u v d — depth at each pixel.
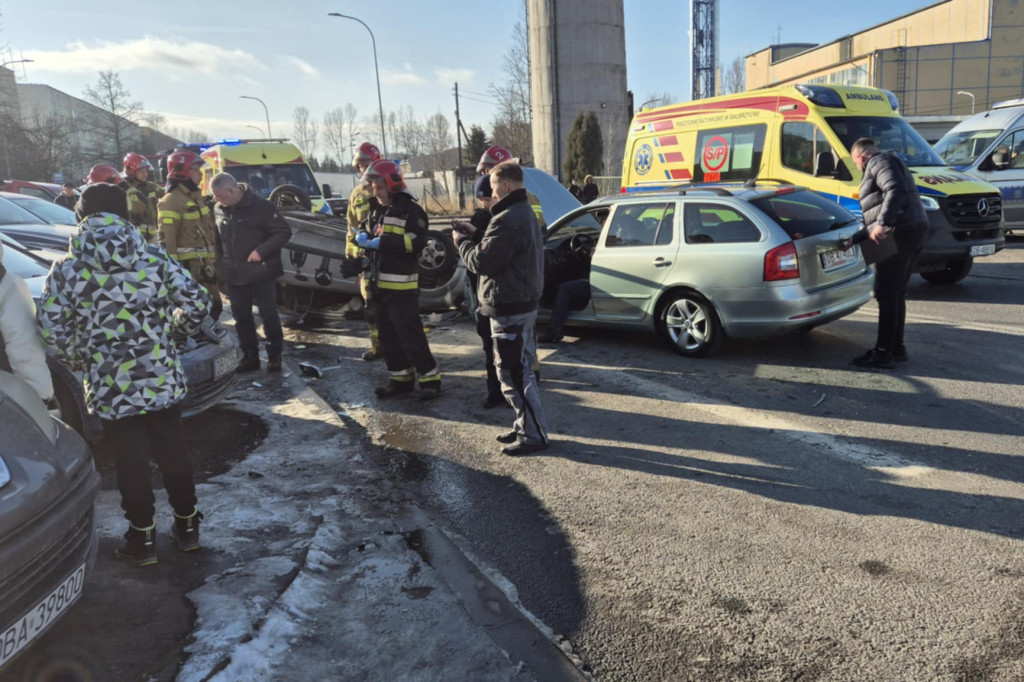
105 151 70.75
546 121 30.30
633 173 11.98
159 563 3.35
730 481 4.20
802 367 6.32
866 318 8.13
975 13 59.03
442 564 3.42
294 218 8.98
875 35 69.56
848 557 3.34
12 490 2.44
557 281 7.79
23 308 3.11
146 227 8.32
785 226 6.32
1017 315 7.92
